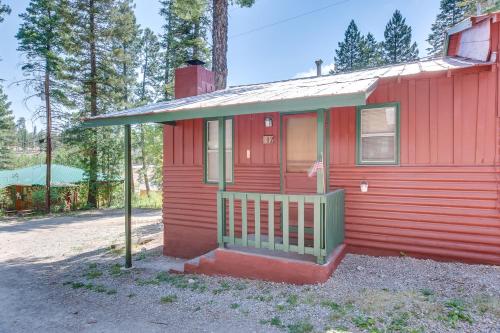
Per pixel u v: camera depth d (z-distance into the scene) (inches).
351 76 249.4
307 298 160.9
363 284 172.2
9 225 543.5
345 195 227.1
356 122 223.0
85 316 164.4
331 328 131.4
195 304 169.3
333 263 189.0
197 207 295.6
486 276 170.2
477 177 188.9
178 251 303.7
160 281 212.4
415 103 205.2
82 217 622.5
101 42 749.3
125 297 187.3
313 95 161.0
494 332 118.6
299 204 182.7
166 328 145.3
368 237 220.5
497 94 183.3
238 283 194.1
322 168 179.6
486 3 429.7
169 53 939.3
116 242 369.7
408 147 207.5
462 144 192.5
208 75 353.7
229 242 208.5
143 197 908.0
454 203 195.3
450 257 197.0
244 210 201.6
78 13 710.5
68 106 729.6
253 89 279.6
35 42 652.7
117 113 252.4
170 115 218.1
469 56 227.1
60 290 207.9
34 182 768.9
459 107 193.0
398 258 209.3
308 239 232.5
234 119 274.5
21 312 174.1
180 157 305.3
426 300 148.2
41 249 348.5
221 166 211.0
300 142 243.6
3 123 1485.0
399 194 210.7
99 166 772.6
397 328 126.0
